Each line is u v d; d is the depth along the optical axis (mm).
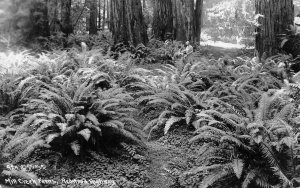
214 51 18812
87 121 7066
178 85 10016
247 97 9156
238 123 7004
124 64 12727
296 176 5527
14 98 9023
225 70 12070
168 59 16016
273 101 7660
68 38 18500
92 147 7375
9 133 7590
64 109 7367
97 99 7598
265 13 13586
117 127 6988
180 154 7777
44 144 6555
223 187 6105
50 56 13320
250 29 16000
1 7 14750
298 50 12914
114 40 16656
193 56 14336
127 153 7430
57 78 10273
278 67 11578
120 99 7938
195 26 18438
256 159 6176
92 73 10492
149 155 7664
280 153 5914
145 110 10180
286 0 13453
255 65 12219
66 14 20141
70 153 7148
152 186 6535
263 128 6070
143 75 12203
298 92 9367
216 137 6520
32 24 15680
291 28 12977
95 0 26781
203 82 11086
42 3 16172
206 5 33406
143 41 17031
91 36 21109
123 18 16375
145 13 27922
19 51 14242
